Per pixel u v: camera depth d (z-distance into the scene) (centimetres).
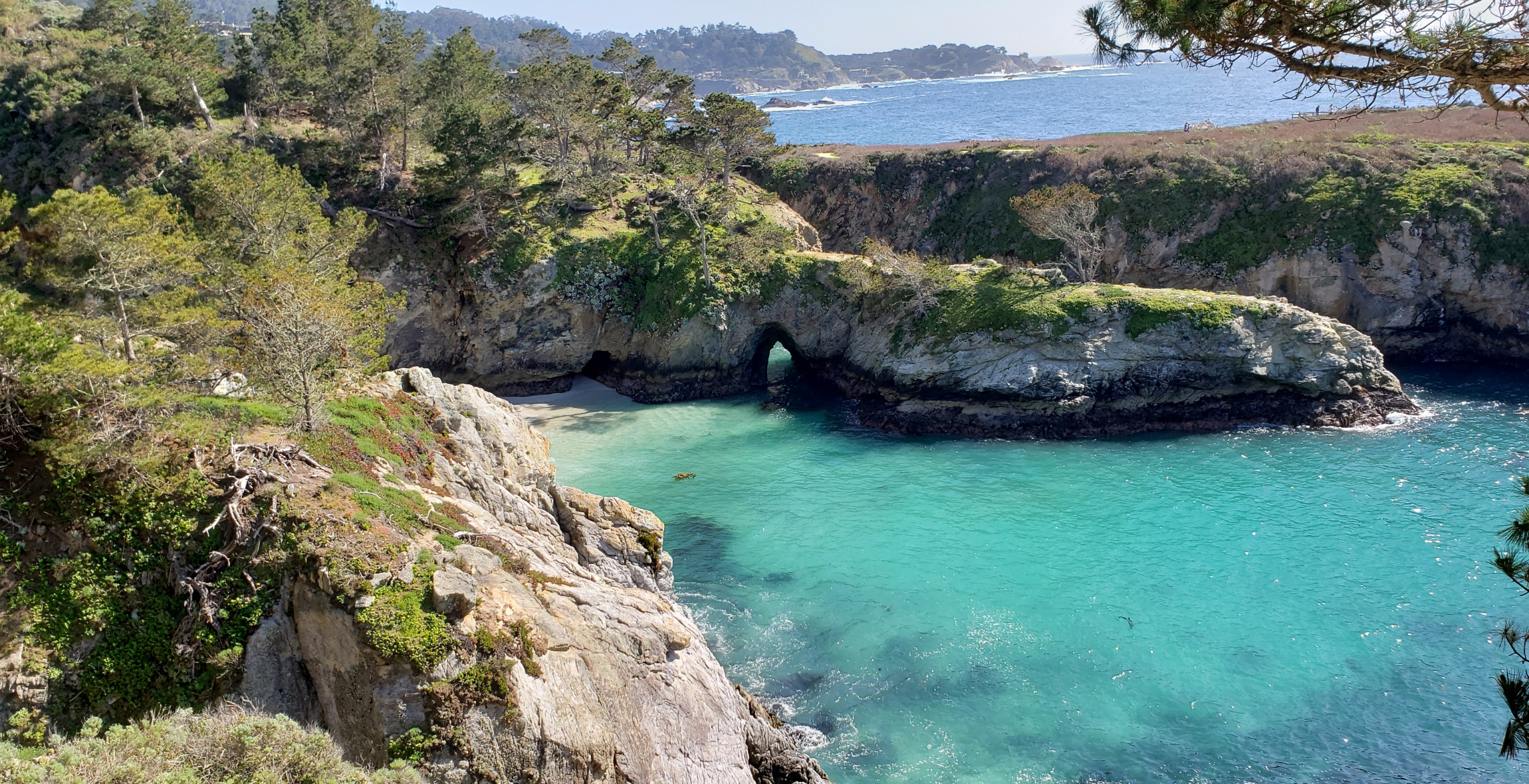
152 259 3098
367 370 3612
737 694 2956
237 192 4194
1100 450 5528
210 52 7981
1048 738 2992
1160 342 5716
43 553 2459
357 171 7450
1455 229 6638
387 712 2188
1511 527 1158
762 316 6919
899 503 4844
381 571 2352
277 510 2511
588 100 8262
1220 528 4375
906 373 6106
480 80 8194
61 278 3020
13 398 2533
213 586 2417
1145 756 2897
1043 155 8800
